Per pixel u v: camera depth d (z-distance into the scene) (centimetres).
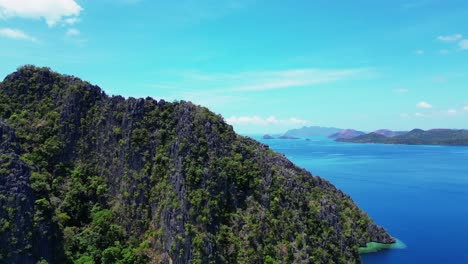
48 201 10331
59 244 10012
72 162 12412
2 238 8931
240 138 14125
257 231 10669
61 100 13225
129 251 10475
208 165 11219
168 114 12594
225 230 10556
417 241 16200
